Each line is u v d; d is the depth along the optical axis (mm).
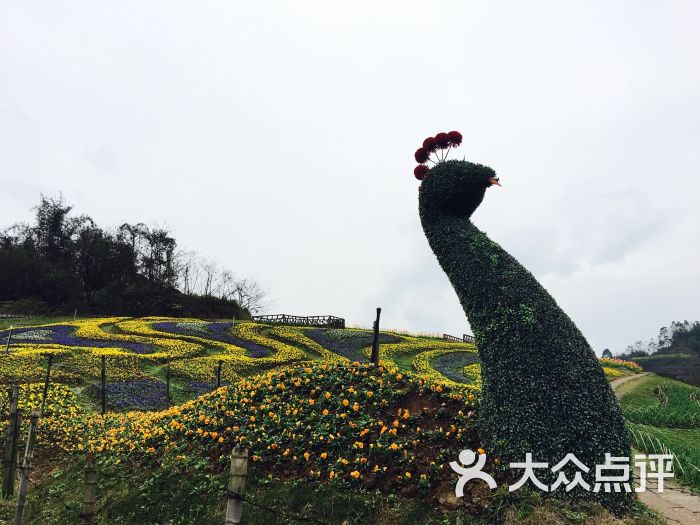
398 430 7215
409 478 6285
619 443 6113
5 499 8609
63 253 46469
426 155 8602
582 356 6500
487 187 8000
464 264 7504
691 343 73750
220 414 8633
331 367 9789
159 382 17031
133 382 16734
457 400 7707
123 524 6652
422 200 8305
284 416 8047
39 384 14875
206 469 7168
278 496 6359
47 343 22531
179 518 6457
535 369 6434
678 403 17250
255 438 7578
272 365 20828
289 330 29703
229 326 30781
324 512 6027
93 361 18328
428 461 6539
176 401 15477
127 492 7215
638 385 21188
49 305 39406
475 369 22266
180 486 6973
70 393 14758
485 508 5797
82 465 8812
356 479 6398
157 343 23781
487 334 7020
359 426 7336
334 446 7062
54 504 7820
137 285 43625
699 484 8547
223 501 6438
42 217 47750
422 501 5992
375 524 5801
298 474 6715
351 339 28750
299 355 23375
